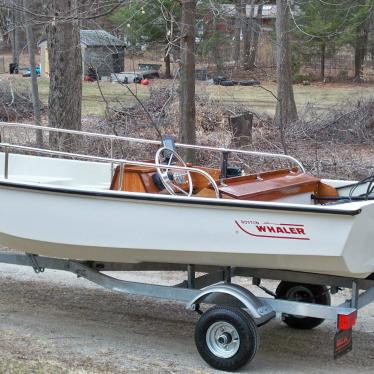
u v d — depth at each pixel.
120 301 6.78
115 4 9.11
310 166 11.83
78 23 11.12
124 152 11.73
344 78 42.41
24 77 30.95
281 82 17.83
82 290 7.11
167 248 5.16
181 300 5.41
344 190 6.00
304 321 6.05
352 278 5.08
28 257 6.20
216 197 5.18
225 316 4.97
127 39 14.46
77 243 5.50
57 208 5.51
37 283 7.29
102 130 13.45
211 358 5.05
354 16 29.25
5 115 16.83
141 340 5.71
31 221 5.66
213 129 14.42
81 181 7.32
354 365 5.29
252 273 5.48
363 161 12.62
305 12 26.56
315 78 42.44
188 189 5.86
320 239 4.68
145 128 13.91
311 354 5.52
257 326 5.08
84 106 20.09
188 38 9.27
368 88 37.84
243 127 13.41
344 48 42.69
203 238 5.02
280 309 5.08
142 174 5.70
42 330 5.89
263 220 4.82
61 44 11.23
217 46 24.02
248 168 11.52
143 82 22.64
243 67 30.23
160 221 5.14
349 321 4.88
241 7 13.54
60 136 11.27
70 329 5.94
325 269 4.86
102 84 24.03
